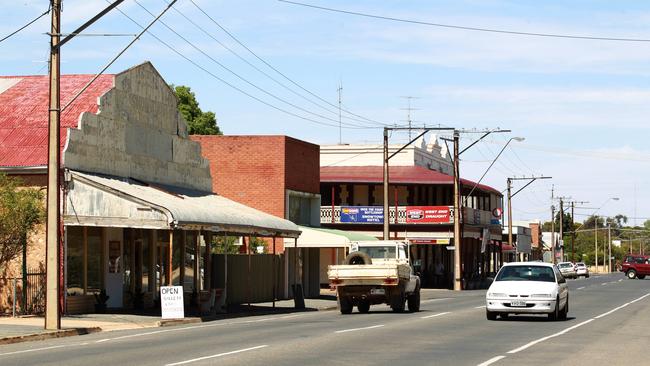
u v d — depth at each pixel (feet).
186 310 118.73
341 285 118.62
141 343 71.26
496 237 306.14
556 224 599.57
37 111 119.85
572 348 68.08
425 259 260.42
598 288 220.23
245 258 146.41
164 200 110.22
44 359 58.80
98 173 114.11
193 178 143.23
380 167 252.01
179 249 135.23
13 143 113.09
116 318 102.22
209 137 176.45
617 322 99.35
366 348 66.03
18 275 107.65
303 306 136.98
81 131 110.52
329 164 255.50
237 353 61.62
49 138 85.25
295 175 180.34
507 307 99.09
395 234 240.73
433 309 129.18
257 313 123.54
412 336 77.46
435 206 241.76
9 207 100.73
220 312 118.42
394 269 117.39
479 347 67.92
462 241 276.82
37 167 108.37
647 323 97.86
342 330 84.53
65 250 107.24
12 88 127.24
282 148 174.50
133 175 123.44
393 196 250.78
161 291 100.83
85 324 93.40
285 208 174.60
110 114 117.50
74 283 110.01
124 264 120.06
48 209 85.15
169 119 135.74
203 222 108.68
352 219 238.27
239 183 175.22
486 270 315.78
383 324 94.02
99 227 114.93
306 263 182.60
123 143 120.88
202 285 138.82
